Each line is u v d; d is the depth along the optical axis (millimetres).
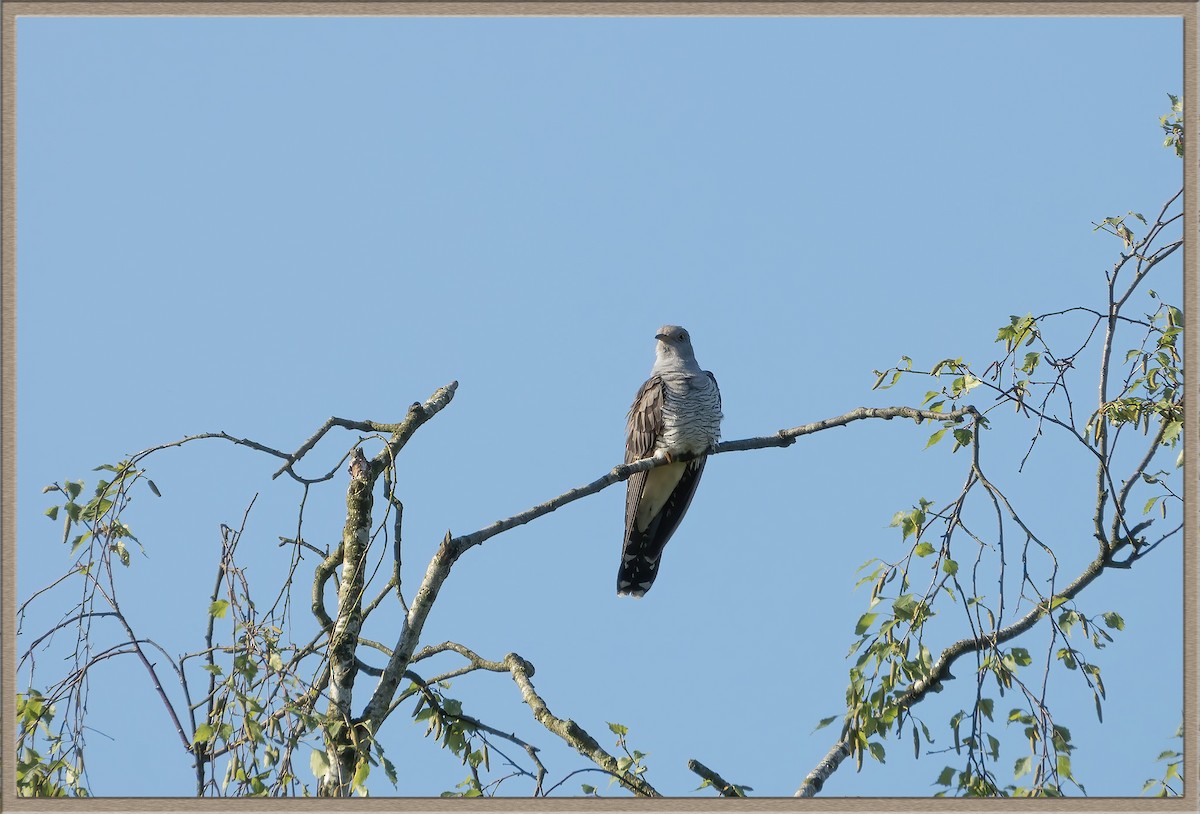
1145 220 11750
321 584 11258
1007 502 8641
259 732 7945
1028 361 10953
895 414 11875
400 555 10625
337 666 10250
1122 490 10922
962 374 10469
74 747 8945
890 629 8344
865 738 8305
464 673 12164
